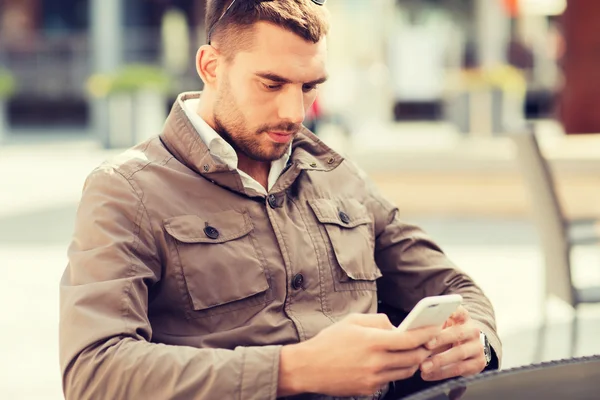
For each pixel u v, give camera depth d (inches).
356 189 80.4
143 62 880.9
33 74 864.9
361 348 58.8
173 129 71.7
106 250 64.7
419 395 57.3
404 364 59.7
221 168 69.2
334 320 71.5
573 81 330.0
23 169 489.7
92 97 801.6
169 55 832.3
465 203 324.2
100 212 66.4
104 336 61.4
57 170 484.7
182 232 67.6
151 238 67.0
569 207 294.2
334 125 569.6
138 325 63.0
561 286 156.5
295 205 74.4
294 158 74.5
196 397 59.2
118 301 63.0
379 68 553.0
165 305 67.9
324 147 77.8
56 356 169.3
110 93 610.9
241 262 68.8
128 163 69.0
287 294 70.3
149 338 64.4
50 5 934.4
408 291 81.0
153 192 68.0
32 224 322.7
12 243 287.1
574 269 236.1
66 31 936.9
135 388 60.1
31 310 203.2
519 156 160.4
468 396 57.5
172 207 68.2
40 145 645.3
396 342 58.7
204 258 67.8
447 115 695.7
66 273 66.5
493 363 73.9
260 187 72.2
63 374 62.5
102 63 693.9
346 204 77.8
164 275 67.7
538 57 773.9
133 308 63.4
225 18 68.6
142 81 613.0
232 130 70.1
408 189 326.0
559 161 293.4
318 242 73.4
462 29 843.4
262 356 59.8
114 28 692.1
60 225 320.8
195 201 69.2
